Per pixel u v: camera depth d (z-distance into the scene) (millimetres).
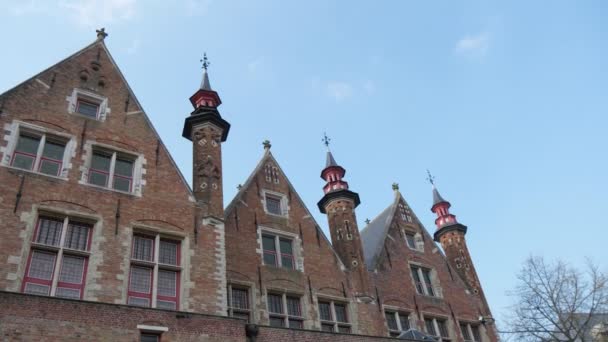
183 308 14055
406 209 28609
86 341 10766
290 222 21797
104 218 14531
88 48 18984
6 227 12805
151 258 14852
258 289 18531
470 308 25719
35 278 12719
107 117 17250
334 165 25828
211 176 18031
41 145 15227
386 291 22812
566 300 25703
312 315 19281
